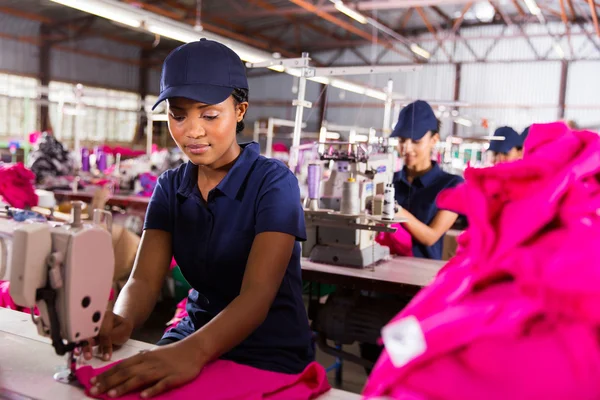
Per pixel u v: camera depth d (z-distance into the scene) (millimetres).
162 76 1312
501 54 18188
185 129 1283
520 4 15992
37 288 1037
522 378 479
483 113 18547
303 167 4129
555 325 498
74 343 1087
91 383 1052
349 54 20047
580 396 466
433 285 647
